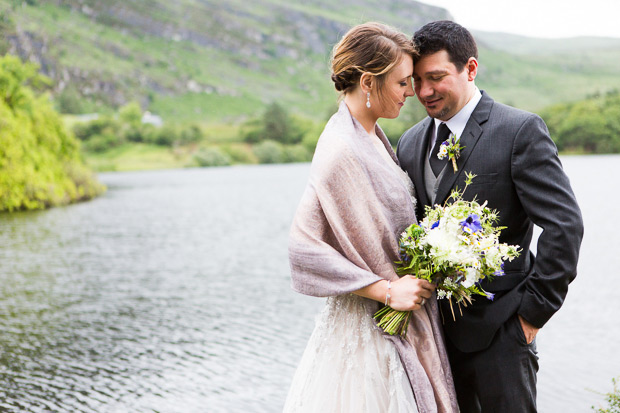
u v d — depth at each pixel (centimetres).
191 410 584
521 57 13388
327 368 270
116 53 12800
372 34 265
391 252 267
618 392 512
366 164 265
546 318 265
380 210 265
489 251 249
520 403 271
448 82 272
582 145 5762
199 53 14225
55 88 10988
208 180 4778
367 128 278
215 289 1113
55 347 783
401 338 267
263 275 1238
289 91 13838
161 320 906
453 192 272
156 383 655
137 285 1155
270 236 1811
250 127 9094
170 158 8131
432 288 262
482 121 277
